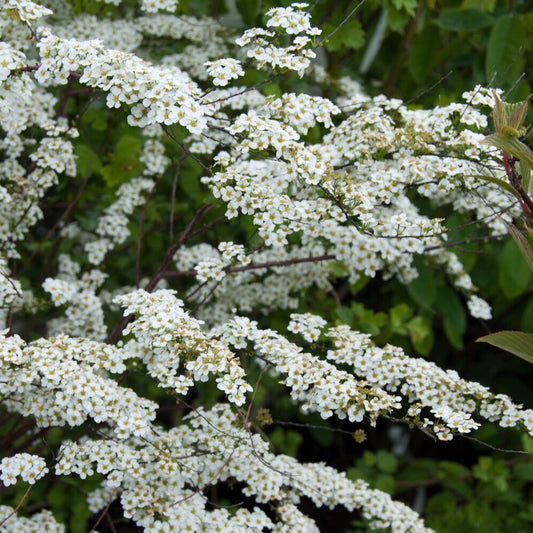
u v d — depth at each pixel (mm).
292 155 1229
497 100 1194
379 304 1671
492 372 1739
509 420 1242
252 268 1343
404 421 1221
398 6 1477
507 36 1578
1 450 1444
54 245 1536
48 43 1223
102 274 1450
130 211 1449
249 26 1557
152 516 1249
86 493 1370
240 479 1281
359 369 1274
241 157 1381
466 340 1754
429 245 1388
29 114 1373
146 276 1618
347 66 1706
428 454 1821
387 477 1583
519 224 1349
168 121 1185
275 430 1679
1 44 1223
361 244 1329
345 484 1318
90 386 1223
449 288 1522
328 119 1276
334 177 1241
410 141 1277
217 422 1296
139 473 1248
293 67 1230
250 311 1450
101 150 1543
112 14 1544
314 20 1544
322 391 1217
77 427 1379
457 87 1671
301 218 1267
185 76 1370
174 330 1218
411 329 1495
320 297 1492
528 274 1512
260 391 1532
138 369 1313
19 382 1250
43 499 1486
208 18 1568
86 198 1558
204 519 1252
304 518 1304
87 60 1209
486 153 1269
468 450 1824
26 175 1428
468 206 1364
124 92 1195
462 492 1607
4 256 1402
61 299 1347
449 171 1257
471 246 1502
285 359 1244
